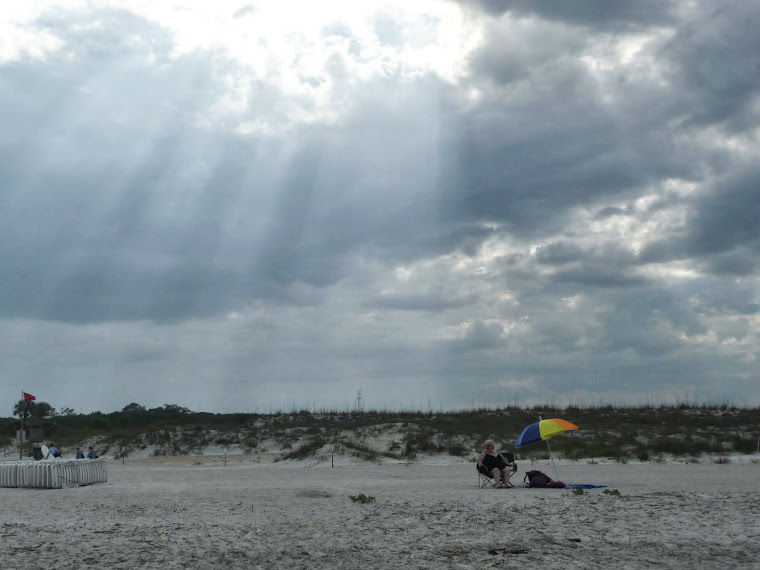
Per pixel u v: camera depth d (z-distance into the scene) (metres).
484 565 9.41
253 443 46.66
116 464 38.72
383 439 42.50
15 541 11.23
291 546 10.68
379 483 22.98
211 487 22.39
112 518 14.55
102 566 9.51
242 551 10.31
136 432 50.94
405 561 9.70
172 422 60.34
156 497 19.30
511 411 61.22
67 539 11.38
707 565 9.31
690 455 34.03
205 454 44.84
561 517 13.16
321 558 9.89
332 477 26.30
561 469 27.70
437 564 9.52
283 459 36.41
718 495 16.30
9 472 24.27
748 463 30.80
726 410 61.59
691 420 53.28
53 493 21.92
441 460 35.09
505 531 11.73
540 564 9.41
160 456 44.44
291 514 14.62
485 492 19.20
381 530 11.99
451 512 14.05
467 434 43.69
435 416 60.53
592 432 45.44
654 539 10.91
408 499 17.39
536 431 20.36
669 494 16.69
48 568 9.38
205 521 13.69
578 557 9.81
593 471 26.59
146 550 10.45
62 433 53.50
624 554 9.96
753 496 16.02
